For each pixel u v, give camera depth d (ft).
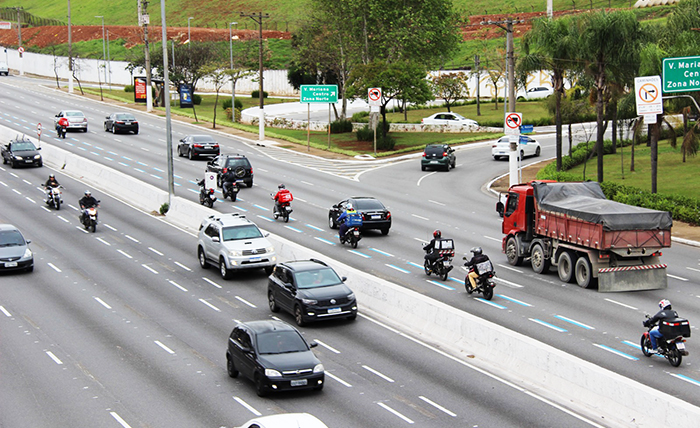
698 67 117.91
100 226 120.67
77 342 68.54
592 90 166.09
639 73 139.54
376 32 236.02
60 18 622.95
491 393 56.24
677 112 161.79
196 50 312.71
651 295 81.35
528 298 80.48
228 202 137.28
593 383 53.36
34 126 216.95
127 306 80.33
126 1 621.31
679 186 141.69
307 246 105.40
